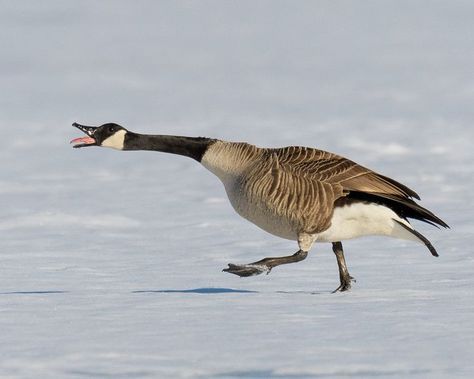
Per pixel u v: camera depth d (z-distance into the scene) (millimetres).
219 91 50531
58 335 7324
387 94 46281
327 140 30797
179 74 59938
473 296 9258
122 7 102062
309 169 9969
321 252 13547
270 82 54375
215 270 12141
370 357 6504
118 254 13750
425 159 26031
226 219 17453
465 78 52406
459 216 17016
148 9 101625
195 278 11414
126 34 84750
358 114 38750
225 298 9258
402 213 10281
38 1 101875
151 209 18859
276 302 8945
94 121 38344
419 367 6246
